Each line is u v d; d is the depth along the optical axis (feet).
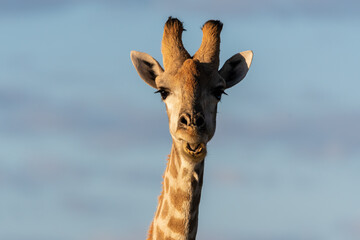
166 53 69.15
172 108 66.23
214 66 67.56
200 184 66.64
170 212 66.13
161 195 69.72
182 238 65.72
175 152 65.92
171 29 69.77
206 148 62.80
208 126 65.05
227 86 74.79
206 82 65.98
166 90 67.05
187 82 65.10
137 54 73.15
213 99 66.85
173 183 66.18
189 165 64.95
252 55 74.02
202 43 69.05
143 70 73.15
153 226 68.74
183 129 61.72
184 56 68.54
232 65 74.84
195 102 63.98
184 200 65.57
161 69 72.84
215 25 69.21
